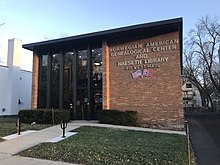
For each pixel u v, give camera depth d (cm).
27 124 1451
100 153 744
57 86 1825
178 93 1427
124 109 1546
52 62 1878
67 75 1805
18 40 2441
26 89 2528
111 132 1148
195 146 1017
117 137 1028
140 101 1512
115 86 1595
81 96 1727
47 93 1814
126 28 1512
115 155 727
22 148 825
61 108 1750
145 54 1540
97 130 1188
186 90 7112
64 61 1831
